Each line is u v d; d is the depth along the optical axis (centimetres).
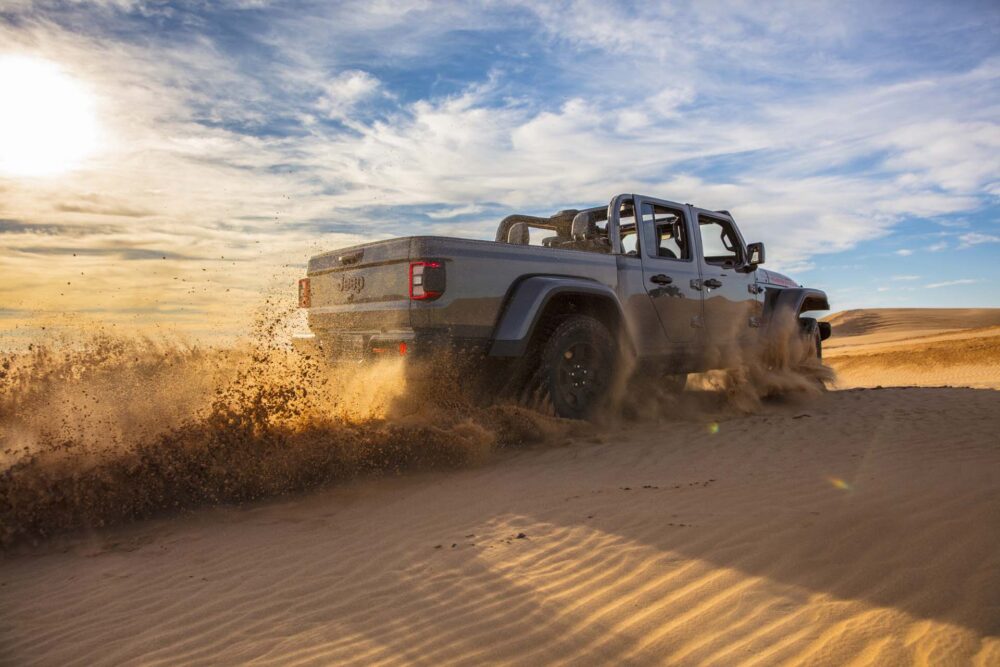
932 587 218
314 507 400
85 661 224
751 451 486
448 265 507
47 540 366
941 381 1545
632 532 302
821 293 870
